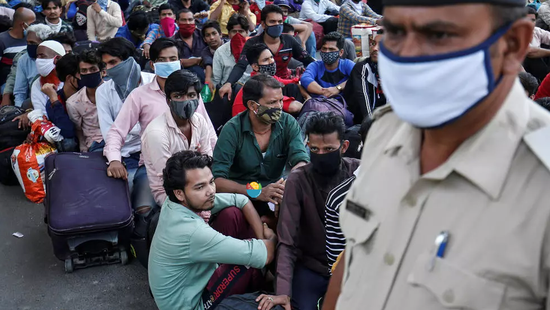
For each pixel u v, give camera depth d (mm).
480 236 812
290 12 9727
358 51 5824
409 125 996
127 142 4039
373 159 1075
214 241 2543
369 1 8484
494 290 795
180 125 3539
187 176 2551
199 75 5570
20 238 3850
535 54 5449
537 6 7234
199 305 2697
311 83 4828
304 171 2715
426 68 784
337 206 2482
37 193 4332
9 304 3154
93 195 3369
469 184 847
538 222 766
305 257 2783
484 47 772
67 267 3404
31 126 4367
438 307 849
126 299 3217
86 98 4176
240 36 5316
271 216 3254
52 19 6699
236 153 3352
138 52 6047
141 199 3557
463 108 809
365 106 4582
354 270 1040
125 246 3494
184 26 5883
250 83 3197
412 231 913
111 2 7539
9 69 6039
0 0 7953
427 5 762
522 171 799
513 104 845
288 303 2537
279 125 3375
